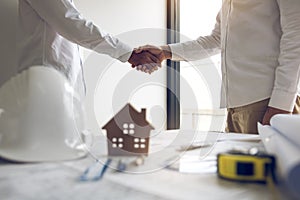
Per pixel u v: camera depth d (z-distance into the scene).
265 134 0.53
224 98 0.98
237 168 0.32
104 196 0.27
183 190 0.29
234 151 0.37
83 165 0.39
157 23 1.81
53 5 0.80
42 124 0.44
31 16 0.85
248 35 0.96
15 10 0.93
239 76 0.98
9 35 0.92
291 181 0.24
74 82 0.61
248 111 0.96
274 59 0.91
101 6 1.50
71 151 0.44
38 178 0.33
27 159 0.40
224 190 0.29
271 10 0.91
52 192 0.28
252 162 0.31
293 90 0.81
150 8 1.78
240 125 0.99
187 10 1.87
